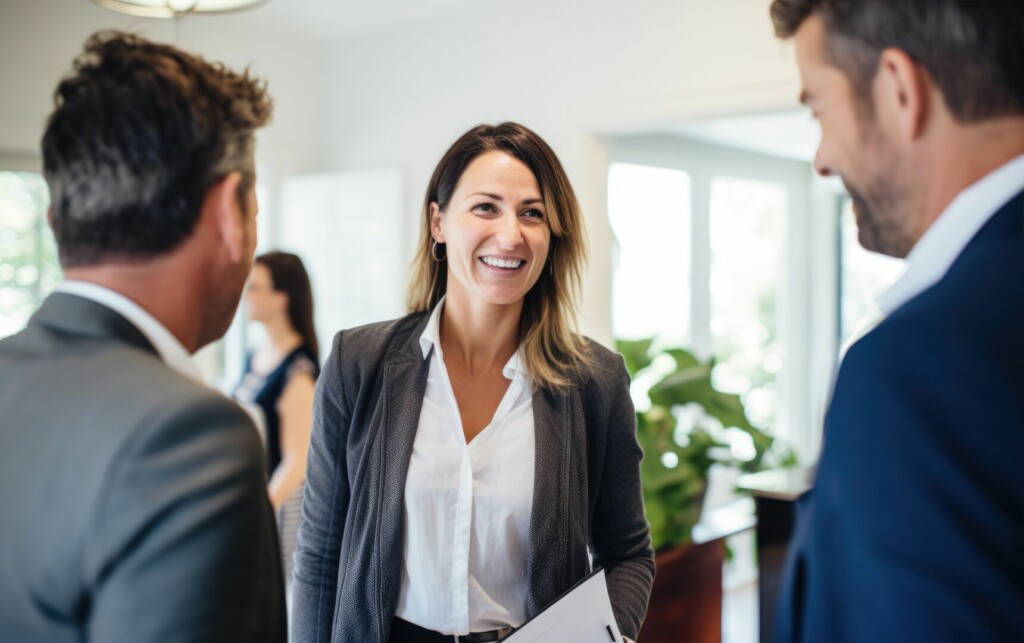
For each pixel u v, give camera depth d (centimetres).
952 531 47
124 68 63
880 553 49
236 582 56
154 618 53
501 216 124
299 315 245
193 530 54
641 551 135
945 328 50
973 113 55
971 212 55
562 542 120
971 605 46
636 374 312
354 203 392
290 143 421
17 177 322
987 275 52
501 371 131
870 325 63
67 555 54
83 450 56
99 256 64
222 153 65
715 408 294
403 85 392
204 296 68
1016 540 46
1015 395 48
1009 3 53
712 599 268
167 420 56
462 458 121
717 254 460
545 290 132
